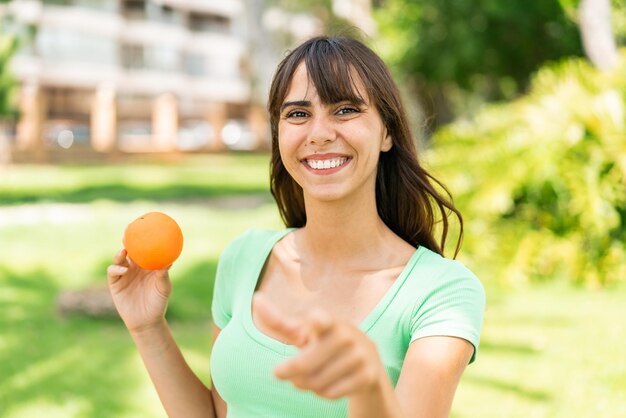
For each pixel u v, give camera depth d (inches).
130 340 236.7
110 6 1289.4
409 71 621.6
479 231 319.3
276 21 851.4
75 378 202.7
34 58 1205.1
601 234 301.1
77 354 222.1
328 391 36.6
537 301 277.3
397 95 67.6
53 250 381.1
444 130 350.0
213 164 1066.7
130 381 201.5
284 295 67.8
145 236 66.3
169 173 862.5
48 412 180.1
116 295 70.1
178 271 331.6
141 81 1362.0
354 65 63.9
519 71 608.1
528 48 585.3
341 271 66.1
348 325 37.7
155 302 69.2
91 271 340.2
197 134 2026.3
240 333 65.4
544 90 341.7
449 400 58.2
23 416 177.6
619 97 313.9
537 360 210.1
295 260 68.6
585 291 293.3
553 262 312.5
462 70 624.7
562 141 311.3
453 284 61.5
